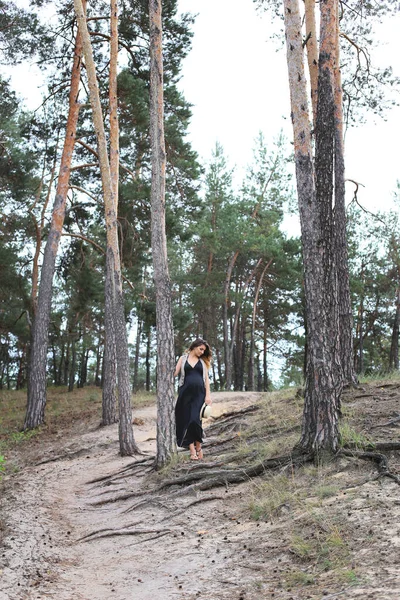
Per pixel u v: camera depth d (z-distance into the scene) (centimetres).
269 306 4341
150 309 2753
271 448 795
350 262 3812
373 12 1540
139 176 2422
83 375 5016
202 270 4216
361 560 434
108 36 1941
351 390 1097
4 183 2589
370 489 583
